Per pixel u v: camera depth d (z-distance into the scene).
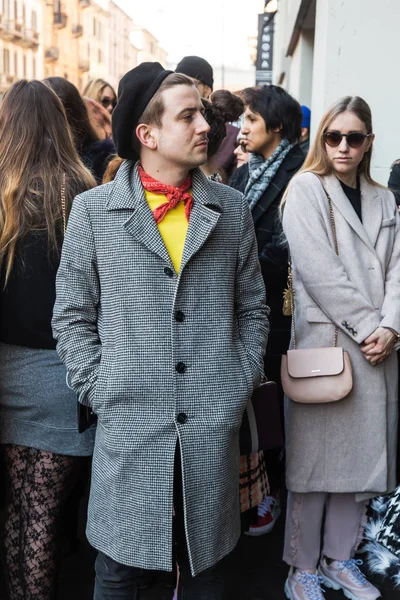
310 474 2.88
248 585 3.09
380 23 4.21
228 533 2.24
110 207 2.15
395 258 2.94
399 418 3.24
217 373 2.15
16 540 2.72
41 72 44.78
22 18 42.03
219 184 2.32
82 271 2.19
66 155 2.58
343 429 2.86
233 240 2.24
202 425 2.12
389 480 2.93
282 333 3.38
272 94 3.46
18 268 2.47
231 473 2.22
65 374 2.56
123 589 2.27
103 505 2.21
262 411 2.55
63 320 2.21
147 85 2.15
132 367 2.11
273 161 3.42
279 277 3.30
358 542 3.02
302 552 2.98
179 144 2.13
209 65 4.54
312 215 2.82
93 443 2.59
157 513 2.12
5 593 2.82
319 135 2.90
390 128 4.28
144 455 2.12
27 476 2.63
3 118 2.57
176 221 2.20
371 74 4.25
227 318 2.21
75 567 3.25
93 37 50.06
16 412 2.61
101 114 4.58
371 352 2.79
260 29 14.01
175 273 2.13
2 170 2.51
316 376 2.80
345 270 2.83
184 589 2.29
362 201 2.95
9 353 2.59
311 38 8.34
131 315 2.12
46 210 2.47
